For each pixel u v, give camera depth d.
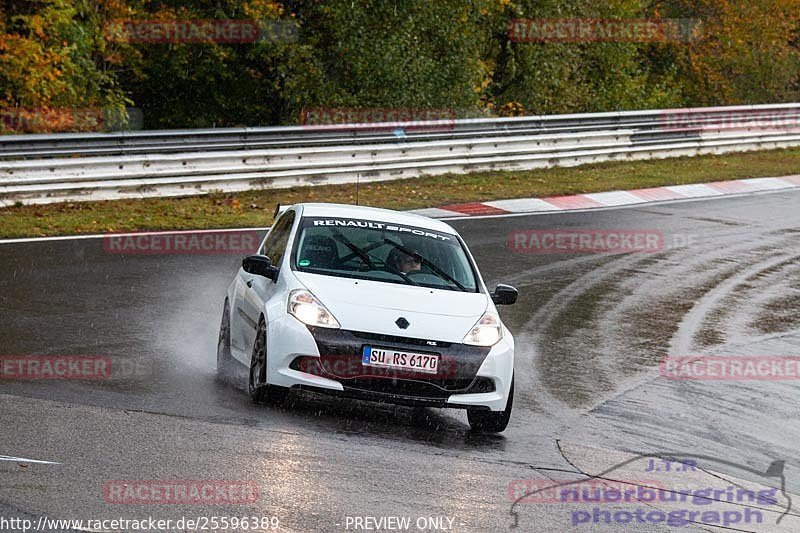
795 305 51.72
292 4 103.38
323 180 73.94
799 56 155.25
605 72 136.00
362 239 30.12
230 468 20.73
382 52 100.31
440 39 109.19
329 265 28.92
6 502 17.47
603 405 32.22
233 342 30.72
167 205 63.16
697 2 154.00
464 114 102.50
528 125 87.25
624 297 50.03
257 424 24.77
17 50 82.50
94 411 24.42
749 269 59.28
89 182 62.72
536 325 43.00
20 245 49.19
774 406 34.28
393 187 75.06
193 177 67.50
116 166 64.00
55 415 23.69
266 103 108.00
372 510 19.11
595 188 80.69
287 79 99.00
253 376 27.33
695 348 41.72
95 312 37.22
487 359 26.86
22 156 60.75
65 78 88.06
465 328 27.22
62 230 53.56
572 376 35.66
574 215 70.88
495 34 126.12
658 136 97.75
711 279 56.06
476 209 69.44
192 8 98.50
